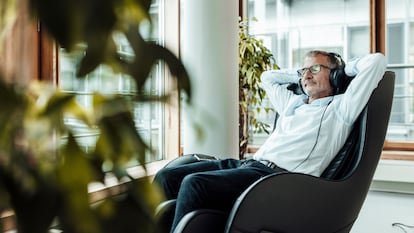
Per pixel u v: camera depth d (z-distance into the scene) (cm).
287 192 172
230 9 279
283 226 172
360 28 366
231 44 280
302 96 247
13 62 42
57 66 185
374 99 203
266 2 402
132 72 43
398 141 353
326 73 233
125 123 43
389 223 294
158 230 46
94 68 41
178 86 46
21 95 41
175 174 204
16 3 40
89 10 39
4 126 39
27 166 39
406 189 327
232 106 281
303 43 390
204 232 165
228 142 278
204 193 177
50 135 41
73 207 40
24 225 37
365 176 201
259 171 202
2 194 38
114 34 41
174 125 329
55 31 38
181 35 310
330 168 213
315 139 218
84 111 43
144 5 43
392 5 355
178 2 321
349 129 212
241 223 162
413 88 353
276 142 233
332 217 190
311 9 385
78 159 41
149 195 46
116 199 43
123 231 42
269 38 402
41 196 38
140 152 45
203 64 277
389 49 358
